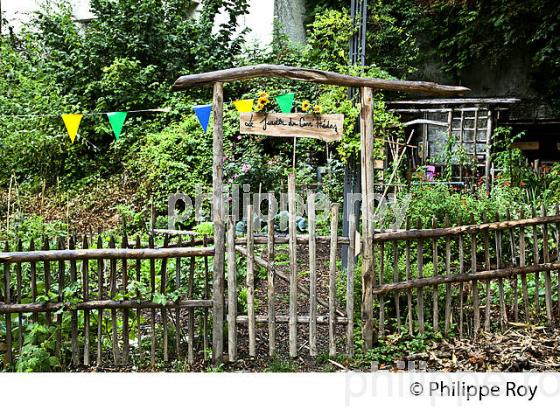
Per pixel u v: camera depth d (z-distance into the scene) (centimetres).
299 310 604
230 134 1058
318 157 1148
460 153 1073
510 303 581
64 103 1095
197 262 534
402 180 988
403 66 1266
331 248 488
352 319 494
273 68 480
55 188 1073
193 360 482
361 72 754
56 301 460
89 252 459
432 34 1370
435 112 1255
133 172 1049
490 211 687
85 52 1158
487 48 1317
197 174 1009
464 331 534
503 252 648
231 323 482
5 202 970
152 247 471
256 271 637
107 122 1108
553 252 621
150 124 1115
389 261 597
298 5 1476
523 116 1341
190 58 1265
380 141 809
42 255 453
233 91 1200
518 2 1231
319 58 951
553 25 1201
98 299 466
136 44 1177
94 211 998
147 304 470
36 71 1131
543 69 1298
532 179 955
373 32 1241
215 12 1298
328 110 730
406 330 518
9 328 458
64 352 475
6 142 1027
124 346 473
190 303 479
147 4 1181
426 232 510
